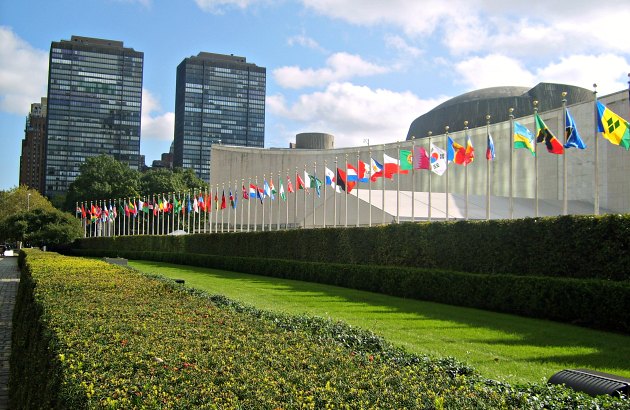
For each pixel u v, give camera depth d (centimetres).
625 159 3912
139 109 17062
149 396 445
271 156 7006
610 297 1470
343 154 6372
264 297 2164
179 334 717
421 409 430
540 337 1334
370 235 2788
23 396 821
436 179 5294
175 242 5484
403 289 2264
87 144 16462
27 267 1936
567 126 2059
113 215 7350
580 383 620
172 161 19212
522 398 510
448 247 2259
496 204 3981
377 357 645
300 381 496
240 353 606
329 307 1859
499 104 5656
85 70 16575
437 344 1218
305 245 3375
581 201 4150
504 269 1991
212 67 18100
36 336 816
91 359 559
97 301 1008
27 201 9012
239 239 4288
